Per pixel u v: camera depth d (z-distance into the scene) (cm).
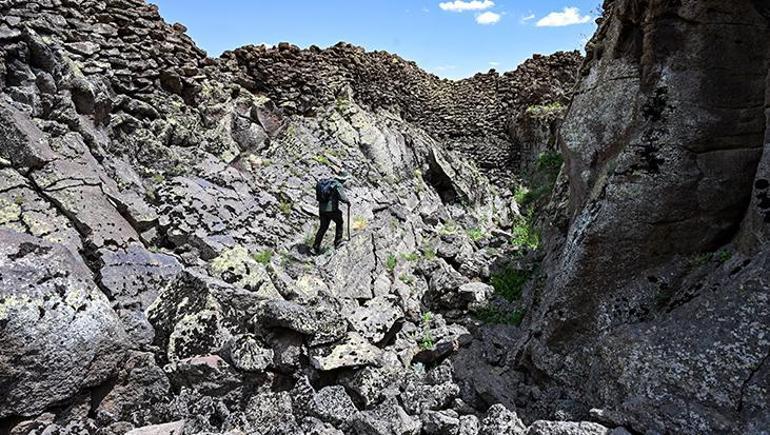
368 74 1511
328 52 1410
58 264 509
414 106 1750
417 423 503
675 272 555
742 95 545
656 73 591
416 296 862
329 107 1355
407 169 1380
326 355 567
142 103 934
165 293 625
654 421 423
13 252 487
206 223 818
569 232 693
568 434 424
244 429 483
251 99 1201
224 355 561
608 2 859
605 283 582
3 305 445
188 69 1062
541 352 607
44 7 842
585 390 540
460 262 981
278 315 563
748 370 416
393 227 1061
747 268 465
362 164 1245
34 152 664
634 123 607
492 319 787
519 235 1209
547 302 649
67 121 769
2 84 712
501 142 1792
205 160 979
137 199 779
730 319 443
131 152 878
